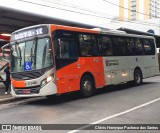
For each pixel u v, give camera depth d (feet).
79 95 47.50
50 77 37.93
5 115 32.63
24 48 40.55
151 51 65.82
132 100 39.17
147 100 38.68
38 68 38.32
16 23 63.87
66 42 41.22
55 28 39.63
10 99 43.86
